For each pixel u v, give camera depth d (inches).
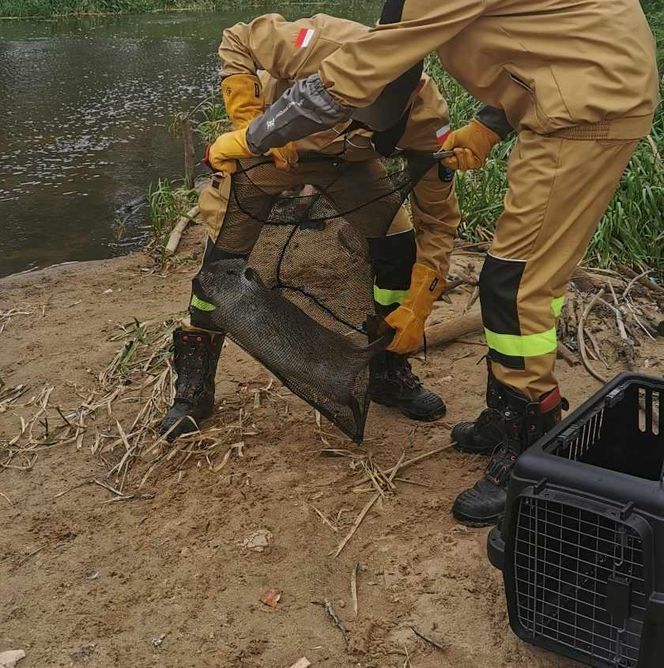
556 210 105.1
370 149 120.4
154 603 104.3
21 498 125.3
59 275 219.6
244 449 132.9
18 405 151.4
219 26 754.8
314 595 104.4
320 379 119.5
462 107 291.6
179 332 136.9
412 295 131.0
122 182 309.7
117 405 149.3
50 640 99.4
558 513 89.7
